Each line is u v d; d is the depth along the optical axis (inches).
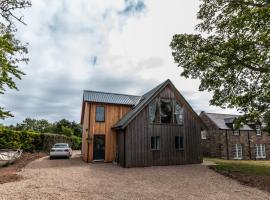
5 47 258.2
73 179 416.8
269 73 571.8
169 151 706.8
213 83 647.8
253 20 521.7
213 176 486.6
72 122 2140.7
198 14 647.8
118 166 660.7
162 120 726.5
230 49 577.0
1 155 664.4
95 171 535.8
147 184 388.5
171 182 411.8
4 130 852.0
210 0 616.4
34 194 292.0
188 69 688.4
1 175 426.0
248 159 1187.9
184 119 756.6
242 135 1216.2
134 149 656.4
